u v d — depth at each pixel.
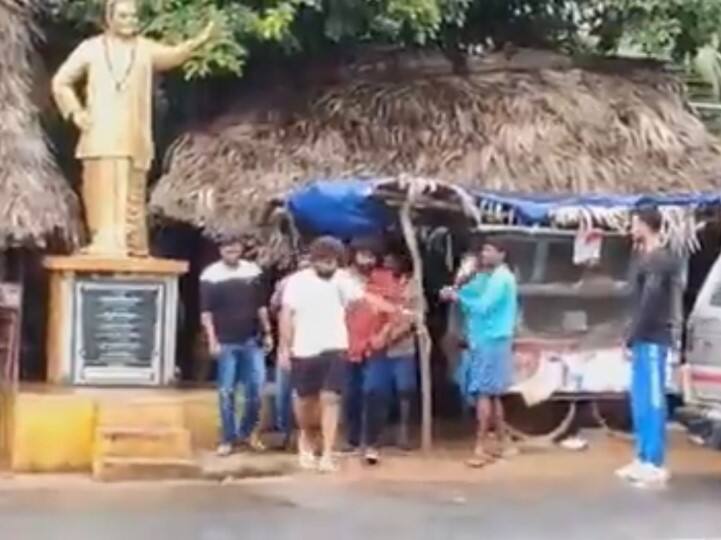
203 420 13.04
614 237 14.30
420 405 14.84
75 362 13.09
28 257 14.77
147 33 14.41
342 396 12.87
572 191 14.38
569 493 11.51
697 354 11.79
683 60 17.25
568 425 14.41
